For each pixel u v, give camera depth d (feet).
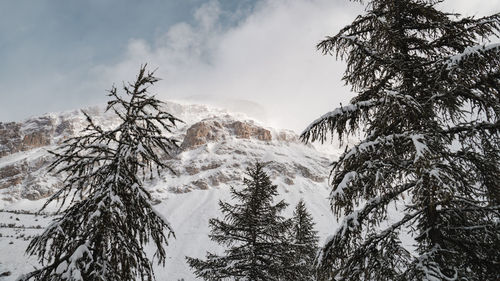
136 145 15.47
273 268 32.14
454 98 14.38
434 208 13.67
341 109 16.15
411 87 16.56
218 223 36.14
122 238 14.43
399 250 15.03
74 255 12.93
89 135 15.66
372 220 15.52
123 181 14.85
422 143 12.84
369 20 18.69
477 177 15.06
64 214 14.79
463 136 15.11
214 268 32.04
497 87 13.78
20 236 126.62
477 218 14.40
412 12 18.44
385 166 14.69
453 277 12.44
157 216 15.51
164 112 16.92
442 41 16.98
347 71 19.21
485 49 12.66
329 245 15.31
